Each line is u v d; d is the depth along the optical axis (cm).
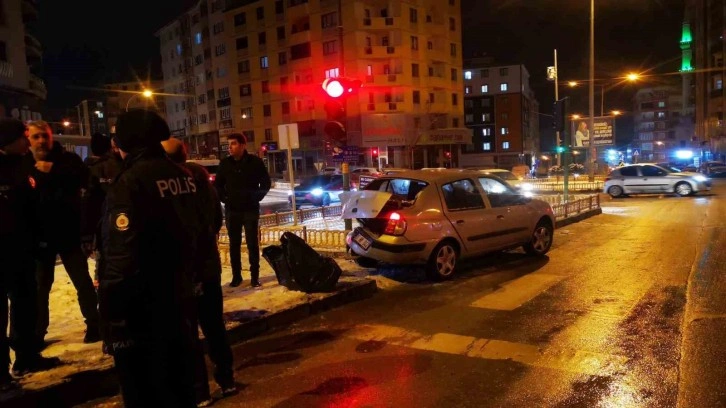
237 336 556
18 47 3881
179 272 288
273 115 6312
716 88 6669
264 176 733
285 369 479
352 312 652
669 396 397
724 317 572
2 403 387
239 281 745
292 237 703
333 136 945
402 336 557
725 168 4456
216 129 7294
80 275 497
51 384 413
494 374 450
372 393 423
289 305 628
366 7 5541
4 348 402
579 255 977
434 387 430
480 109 8988
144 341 277
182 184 294
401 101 5628
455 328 577
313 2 5741
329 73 5684
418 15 5750
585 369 453
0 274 400
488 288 750
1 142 404
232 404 411
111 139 488
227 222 734
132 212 269
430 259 788
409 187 851
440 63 6075
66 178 480
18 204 414
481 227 852
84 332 544
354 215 805
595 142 3162
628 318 587
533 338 535
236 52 6588
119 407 416
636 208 1848
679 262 870
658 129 13038
